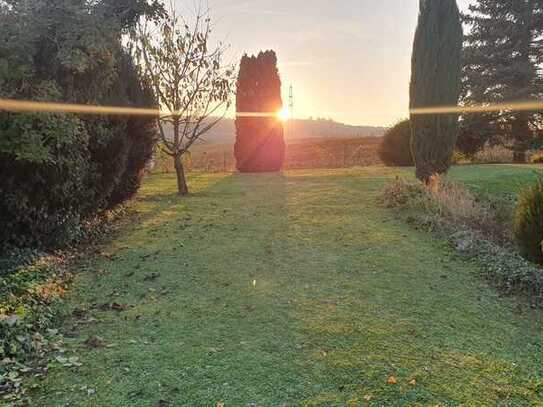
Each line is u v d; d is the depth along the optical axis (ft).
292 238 21.86
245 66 58.03
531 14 68.28
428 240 21.04
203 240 21.81
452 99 31.14
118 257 19.17
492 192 30.96
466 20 73.31
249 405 8.84
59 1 17.15
